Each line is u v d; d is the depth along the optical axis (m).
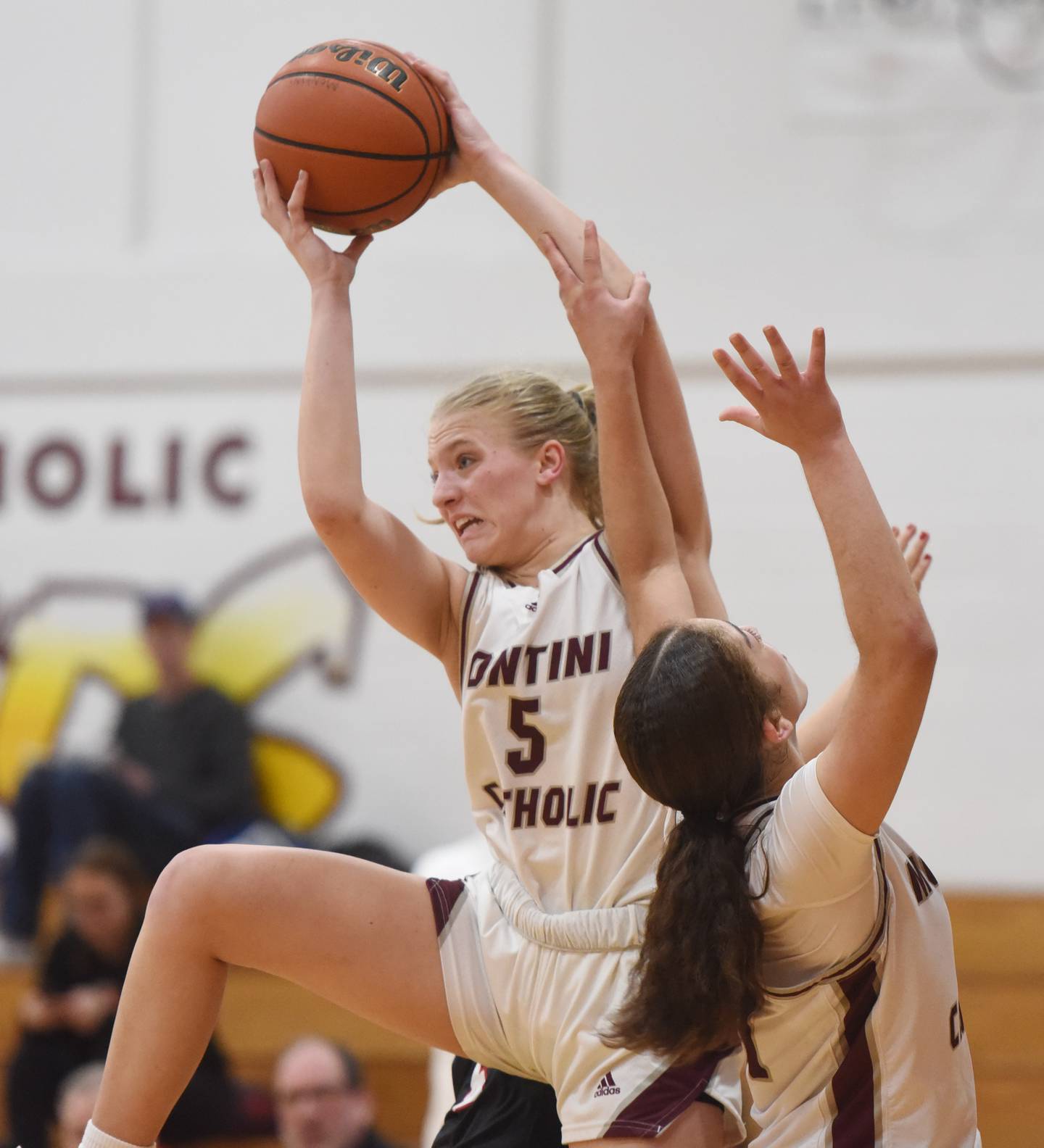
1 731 26.36
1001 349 24.03
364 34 26.75
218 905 7.94
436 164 9.21
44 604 26.69
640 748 7.46
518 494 8.91
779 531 24.27
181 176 27.53
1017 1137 21.44
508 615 8.68
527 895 8.16
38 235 27.73
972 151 24.48
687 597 8.41
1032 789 22.80
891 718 7.07
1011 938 22.20
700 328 24.91
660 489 8.59
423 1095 22.08
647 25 25.77
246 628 26.02
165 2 27.70
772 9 25.34
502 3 26.23
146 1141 7.86
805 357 24.42
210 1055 20.53
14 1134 19.98
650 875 8.02
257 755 25.47
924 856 22.89
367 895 8.21
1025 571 23.39
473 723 8.58
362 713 25.45
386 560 8.68
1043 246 24.14
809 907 7.38
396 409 25.78
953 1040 7.95
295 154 8.97
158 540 26.59
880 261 24.56
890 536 7.34
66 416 27.14
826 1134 7.71
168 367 26.98
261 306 26.89
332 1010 22.61
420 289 26.09
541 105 25.89
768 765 7.80
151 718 24.97
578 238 9.06
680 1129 7.50
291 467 26.45
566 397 9.37
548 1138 8.87
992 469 23.77
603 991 7.75
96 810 23.95
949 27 24.66
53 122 27.89
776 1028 7.75
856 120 24.89
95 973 20.55
